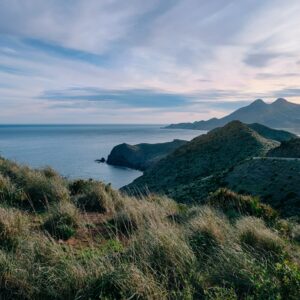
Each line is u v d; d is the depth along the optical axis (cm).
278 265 416
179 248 470
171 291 379
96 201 867
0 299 361
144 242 501
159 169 8838
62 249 503
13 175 1074
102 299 353
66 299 371
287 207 2842
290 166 3941
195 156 8888
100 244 557
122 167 14012
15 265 403
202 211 760
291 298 372
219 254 464
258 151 7856
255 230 562
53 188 915
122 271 400
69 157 13700
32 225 625
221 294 360
